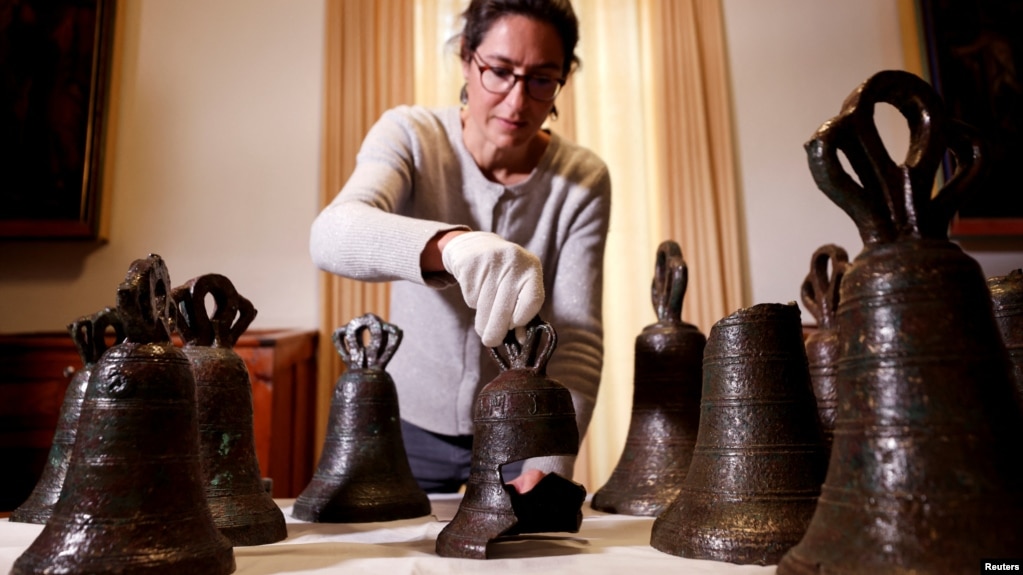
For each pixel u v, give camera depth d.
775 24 2.99
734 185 2.85
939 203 0.51
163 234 2.71
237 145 2.79
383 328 1.04
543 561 0.60
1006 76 2.80
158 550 0.54
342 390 1.01
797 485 0.62
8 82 2.62
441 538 0.67
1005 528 0.43
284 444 2.15
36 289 2.62
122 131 2.76
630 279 2.78
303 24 2.89
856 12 3.01
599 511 0.98
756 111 2.93
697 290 2.73
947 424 0.46
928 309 0.48
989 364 0.47
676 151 2.82
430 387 1.30
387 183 1.15
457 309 1.27
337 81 2.79
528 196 1.27
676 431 0.97
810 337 0.98
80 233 2.58
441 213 1.27
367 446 0.98
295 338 2.30
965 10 2.85
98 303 2.63
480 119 1.21
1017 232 2.71
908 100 0.52
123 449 0.57
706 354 0.71
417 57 2.87
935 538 0.43
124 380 0.58
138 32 2.83
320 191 2.75
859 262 0.52
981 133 0.53
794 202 2.87
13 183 2.58
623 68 2.92
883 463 0.47
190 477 0.60
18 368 2.04
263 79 2.84
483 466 0.70
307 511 0.94
